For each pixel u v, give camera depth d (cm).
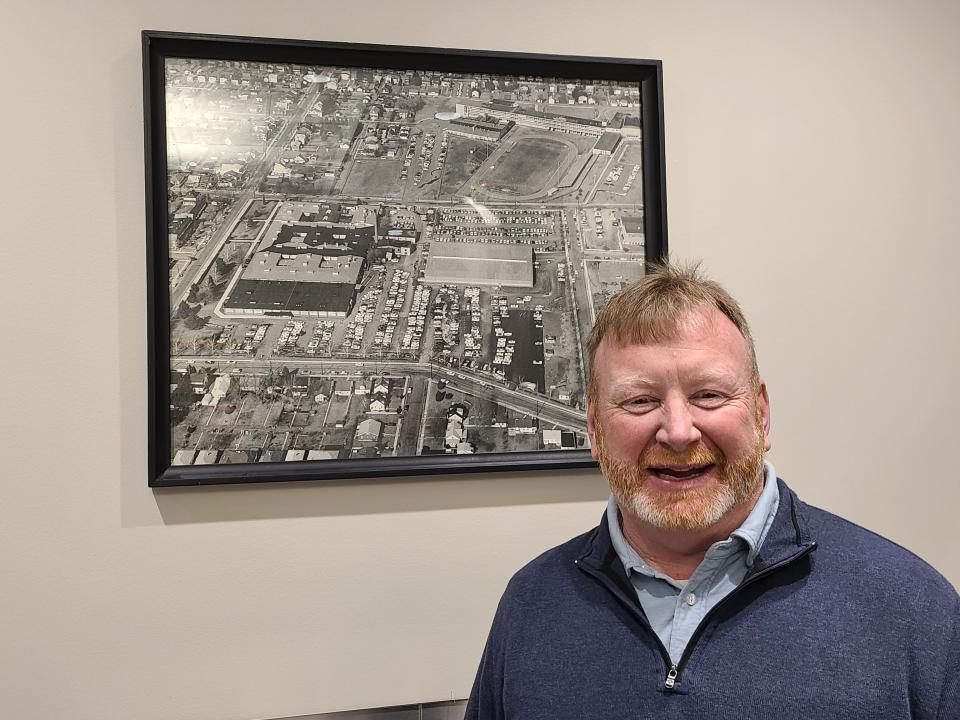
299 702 118
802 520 81
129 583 115
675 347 77
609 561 83
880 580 75
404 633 122
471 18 130
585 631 81
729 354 78
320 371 120
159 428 115
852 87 141
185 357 117
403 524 122
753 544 75
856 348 138
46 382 115
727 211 135
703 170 135
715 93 136
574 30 133
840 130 140
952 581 139
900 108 143
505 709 83
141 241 118
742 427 77
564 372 127
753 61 138
